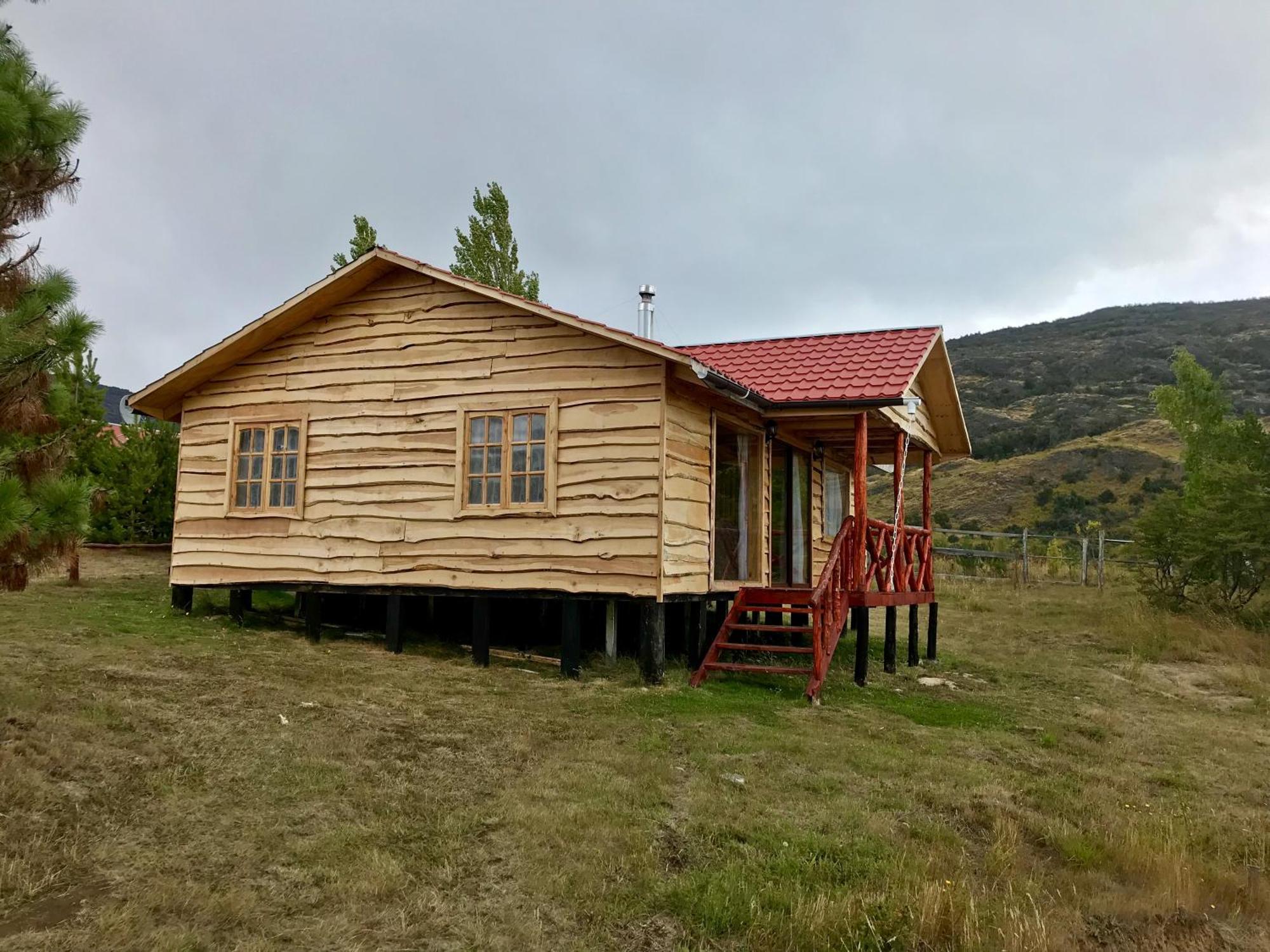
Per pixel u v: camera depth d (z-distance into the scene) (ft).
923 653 45.42
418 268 34.73
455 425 34.83
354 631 38.91
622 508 31.60
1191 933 16.19
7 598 40.22
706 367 29.58
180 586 40.32
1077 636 52.24
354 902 14.67
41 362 19.21
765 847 17.76
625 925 14.67
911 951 14.51
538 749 22.79
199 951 12.91
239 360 39.50
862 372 35.94
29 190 19.94
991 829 20.16
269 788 18.79
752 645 33.12
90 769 18.61
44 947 12.56
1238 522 53.57
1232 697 37.88
